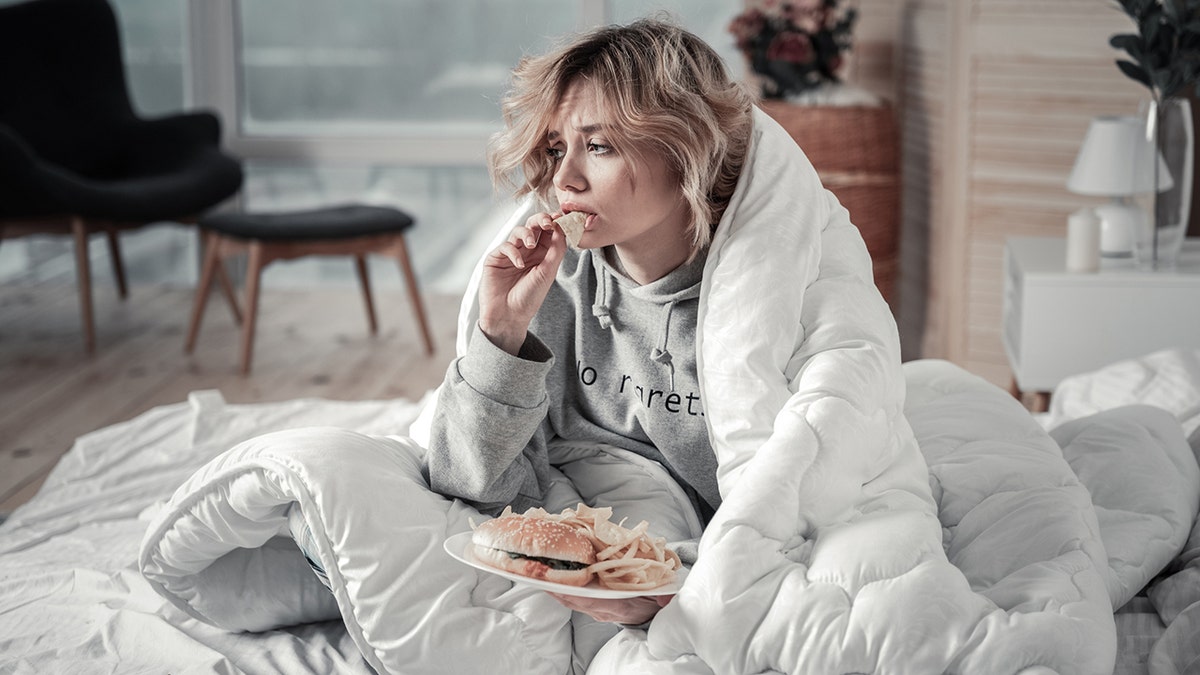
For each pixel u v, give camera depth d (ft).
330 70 14.90
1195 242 9.42
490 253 4.26
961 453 4.69
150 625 4.50
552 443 4.64
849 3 12.60
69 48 13.57
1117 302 8.52
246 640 4.49
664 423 4.35
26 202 11.48
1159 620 4.38
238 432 7.05
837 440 3.75
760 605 3.46
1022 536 4.05
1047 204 10.39
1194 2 8.25
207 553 4.27
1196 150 9.47
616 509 4.38
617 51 3.91
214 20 14.67
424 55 14.82
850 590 3.46
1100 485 4.89
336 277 15.16
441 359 11.94
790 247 4.09
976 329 10.90
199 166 12.77
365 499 3.84
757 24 11.89
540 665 3.83
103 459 6.82
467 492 4.10
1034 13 10.11
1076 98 10.12
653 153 3.92
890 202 11.68
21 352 12.13
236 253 11.56
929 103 11.37
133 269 15.08
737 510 3.61
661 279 4.24
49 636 4.58
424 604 3.76
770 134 4.30
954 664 3.36
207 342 12.54
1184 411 5.93
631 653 3.65
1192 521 4.86
